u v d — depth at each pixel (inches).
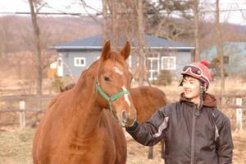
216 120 143.0
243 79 1240.8
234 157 361.4
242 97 516.4
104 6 530.9
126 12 527.8
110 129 180.5
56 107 182.9
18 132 463.8
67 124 168.2
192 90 144.6
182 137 143.9
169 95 632.4
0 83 1300.4
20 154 367.9
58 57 1512.1
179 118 145.4
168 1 1151.6
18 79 1464.1
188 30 1387.8
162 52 966.4
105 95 150.7
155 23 1008.9
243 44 1467.8
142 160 347.3
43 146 176.1
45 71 1438.2
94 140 165.6
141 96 370.6
